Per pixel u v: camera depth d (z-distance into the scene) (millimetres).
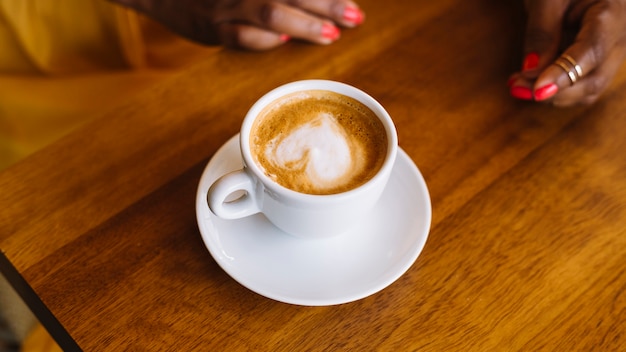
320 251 436
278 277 420
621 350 410
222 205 416
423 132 506
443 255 448
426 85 533
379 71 542
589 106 522
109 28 816
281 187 396
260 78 536
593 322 421
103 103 803
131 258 443
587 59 502
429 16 577
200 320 420
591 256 447
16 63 833
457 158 492
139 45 851
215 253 426
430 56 550
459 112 517
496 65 545
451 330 419
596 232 457
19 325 544
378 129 435
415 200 453
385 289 435
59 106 800
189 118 511
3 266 438
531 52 532
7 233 452
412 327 420
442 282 437
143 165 485
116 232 454
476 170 486
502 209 467
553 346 412
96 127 504
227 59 548
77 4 790
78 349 408
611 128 509
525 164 489
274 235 443
